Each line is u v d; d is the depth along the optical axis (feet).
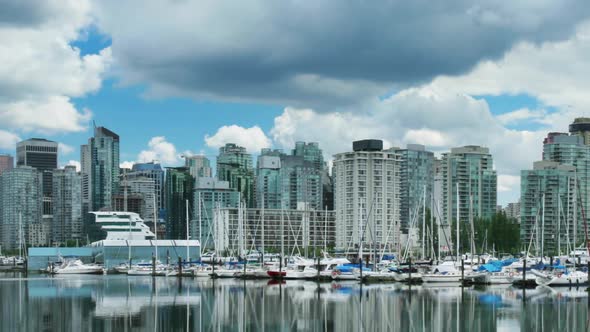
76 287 643.45
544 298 501.56
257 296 529.45
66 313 429.38
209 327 370.94
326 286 624.59
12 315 421.18
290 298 511.81
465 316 406.82
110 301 499.51
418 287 603.26
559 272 608.19
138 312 431.84
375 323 382.83
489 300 488.85
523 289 569.23
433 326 372.58
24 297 540.11
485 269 636.89
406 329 363.76
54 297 536.83
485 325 374.84
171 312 430.20
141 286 646.74
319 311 432.66
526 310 431.84
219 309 444.96
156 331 357.82
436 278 632.38
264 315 415.23
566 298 500.74
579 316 404.77
